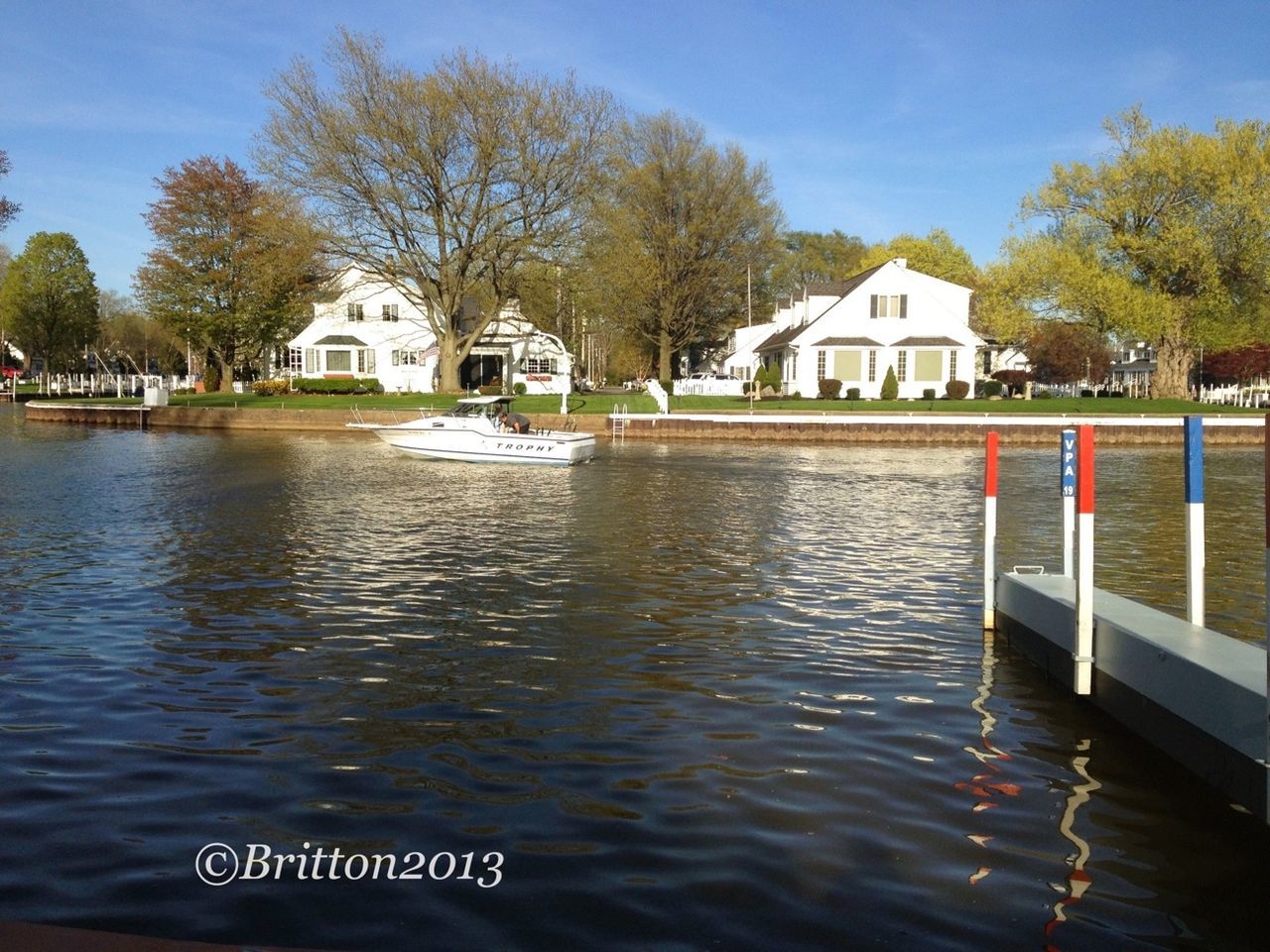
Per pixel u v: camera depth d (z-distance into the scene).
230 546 18.16
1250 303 61.94
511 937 5.39
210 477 30.86
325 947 5.28
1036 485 30.55
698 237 73.38
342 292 61.81
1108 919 5.64
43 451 41.38
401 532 20.16
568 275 58.12
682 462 38.72
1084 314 61.53
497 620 12.66
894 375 65.50
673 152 72.12
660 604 13.62
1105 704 9.00
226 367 76.50
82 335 96.94
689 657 10.95
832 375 67.25
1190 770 7.60
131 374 116.44
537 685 9.90
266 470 33.31
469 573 15.77
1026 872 6.18
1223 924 5.60
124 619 12.55
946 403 62.38
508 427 36.81
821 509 24.44
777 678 10.17
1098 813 7.03
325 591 14.33
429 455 36.91
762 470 35.38
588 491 28.19
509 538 19.36
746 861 6.25
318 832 6.63
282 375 82.00
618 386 108.75
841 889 5.93
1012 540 19.42
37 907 5.65
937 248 101.56
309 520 21.73
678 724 8.78
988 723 8.88
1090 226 62.19
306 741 8.30
